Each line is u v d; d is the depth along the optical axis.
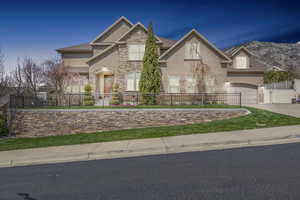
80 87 22.33
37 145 9.00
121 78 20.50
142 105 15.82
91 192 4.28
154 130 10.98
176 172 5.18
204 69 20.08
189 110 13.59
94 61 21.22
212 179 4.63
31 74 25.86
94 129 13.57
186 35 19.83
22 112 13.85
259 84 21.94
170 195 3.97
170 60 20.02
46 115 13.73
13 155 7.46
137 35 20.59
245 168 5.23
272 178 4.56
